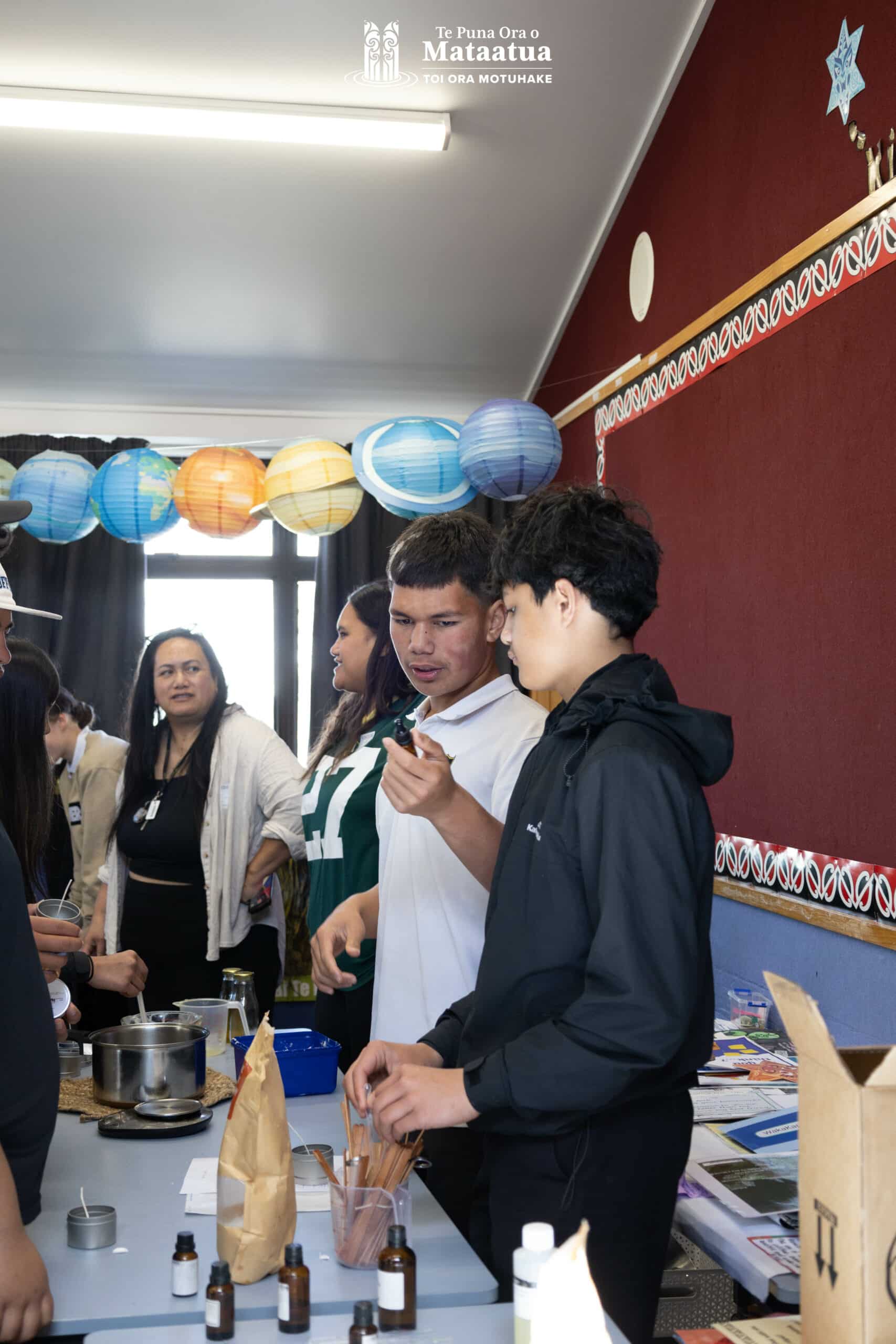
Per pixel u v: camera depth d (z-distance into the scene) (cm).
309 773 257
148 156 392
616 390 405
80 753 345
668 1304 137
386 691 245
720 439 321
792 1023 83
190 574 587
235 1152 112
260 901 312
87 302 462
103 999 280
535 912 115
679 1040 103
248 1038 177
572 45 349
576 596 123
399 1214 113
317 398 534
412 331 484
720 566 322
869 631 248
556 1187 112
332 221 422
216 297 461
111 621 546
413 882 171
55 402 532
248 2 333
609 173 400
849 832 256
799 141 284
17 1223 100
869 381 248
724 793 317
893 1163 76
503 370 513
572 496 126
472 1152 155
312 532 412
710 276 337
